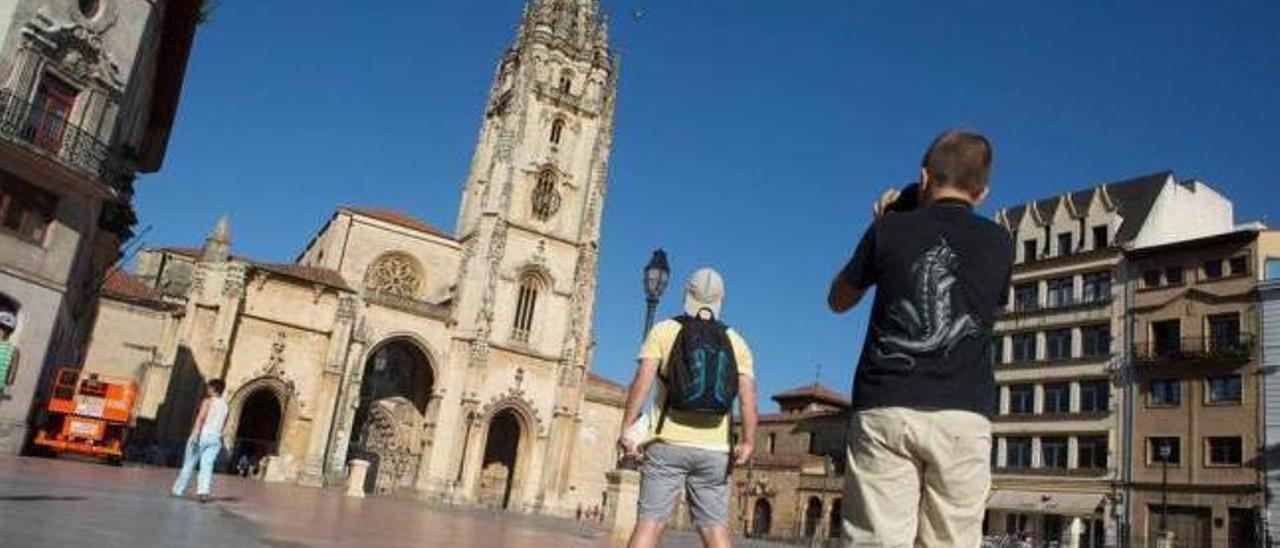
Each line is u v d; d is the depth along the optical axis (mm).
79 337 47688
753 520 78688
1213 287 54531
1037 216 67562
